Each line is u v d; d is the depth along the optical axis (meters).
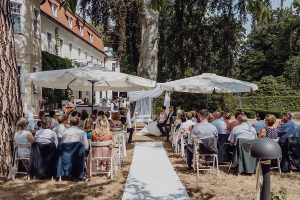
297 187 7.61
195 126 8.69
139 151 11.84
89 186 7.50
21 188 7.32
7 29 8.26
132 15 18.20
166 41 25.77
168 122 14.59
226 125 9.75
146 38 19.16
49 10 27.42
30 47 21.03
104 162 8.93
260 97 41.00
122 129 11.07
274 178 8.44
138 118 21.81
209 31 23.00
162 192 7.00
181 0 22.72
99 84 13.13
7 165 8.22
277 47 40.06
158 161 10.16
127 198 6.59
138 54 21.30
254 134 8.80
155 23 19.17
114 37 17.77
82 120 10.89
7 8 8.24
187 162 9.10
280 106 40.31
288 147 8.98
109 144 8.30
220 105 24.73
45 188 7.32
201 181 7.99
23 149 8.03
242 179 8.20
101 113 11.04
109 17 16.95
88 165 8.35
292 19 37.09
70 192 7.04
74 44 36.00
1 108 8.21
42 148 7.91
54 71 11.16
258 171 3.88
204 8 22.09
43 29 26.20
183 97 24.95
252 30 19.94
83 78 10.52
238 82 13.33
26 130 8.12
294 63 46.22
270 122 8.95
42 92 24.66
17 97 8.50
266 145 3.55
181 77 25.22
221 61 22.95
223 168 9.36
